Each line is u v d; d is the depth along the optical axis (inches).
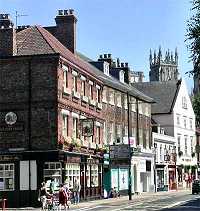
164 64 6850.4
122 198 2003.0
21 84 1589.6
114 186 2126.0
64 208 1359.5
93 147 1877.5
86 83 1856.5
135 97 2469.2
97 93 1998.0
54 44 1704.0
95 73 1983.3
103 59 2490.2
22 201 1551.4
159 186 2797.7
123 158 1993.1
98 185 1943.9
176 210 1288.1
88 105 1862.7
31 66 1587.1
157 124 2977.4
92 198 1855.3
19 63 1594.5
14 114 1584.6
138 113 2513.5
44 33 1750.7
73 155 1662.2
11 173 1573.6
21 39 1679.4
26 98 1581.0
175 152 3053.6
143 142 2581.2
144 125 2613.2
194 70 938.7
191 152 3329.2
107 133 2094.0
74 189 1642.5
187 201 1722.4
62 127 1596.9
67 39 1939.0
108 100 2124.8
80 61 1935.3
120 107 2265.0
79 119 1753.2
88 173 1829.5
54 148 1549.0
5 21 1621.6
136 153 2423.7
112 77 2372.0
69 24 1939.0
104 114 2065.7
